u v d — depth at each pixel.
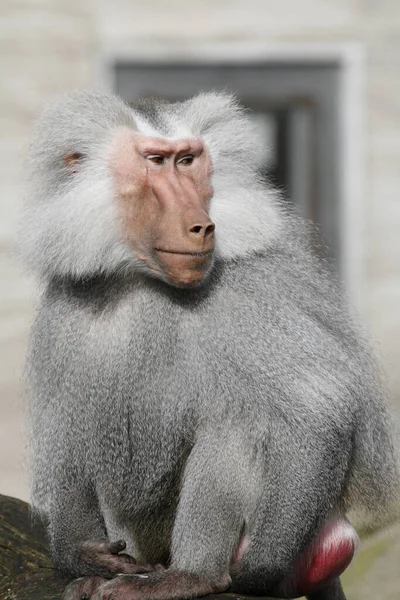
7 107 33.53
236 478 16.91
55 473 17.84
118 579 17.20
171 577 17.09
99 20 33.81
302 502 16.80
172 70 34.44
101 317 17.45
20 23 33.50
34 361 18.33
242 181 17.84
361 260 34.97
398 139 34.91
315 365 16.94
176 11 34.06
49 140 17.75
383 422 18.53
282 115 35.59
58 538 17.98
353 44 34.47
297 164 35.47
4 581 18.86
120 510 18.02
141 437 17.31
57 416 17.75
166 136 17.66
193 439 17.23
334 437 16.91
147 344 17.09
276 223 17.72
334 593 19.61
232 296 17.17
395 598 23.77
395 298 35.09
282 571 17.14
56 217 17.56
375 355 18.97
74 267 17.50
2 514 21.09
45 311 18.19
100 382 17.33
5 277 33.38
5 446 33.41
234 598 16.88
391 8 34.47
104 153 17.64
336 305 18.20
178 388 17.03
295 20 34.31
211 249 16.83
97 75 33.78
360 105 34.66
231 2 34.19
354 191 34.94
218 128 18.05
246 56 34.34
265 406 16.81
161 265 17.08
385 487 18.53
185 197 17.17
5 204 33.47
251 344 16.91
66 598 17.42
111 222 17.44
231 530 17.08
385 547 24.92
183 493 17.11
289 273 17.59
